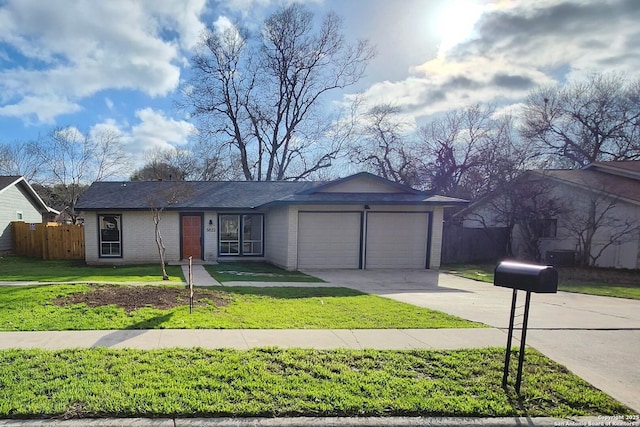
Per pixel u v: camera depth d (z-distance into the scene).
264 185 18.25
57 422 2.71
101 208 14.86
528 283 3.34
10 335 4.69
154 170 32.06
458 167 25.02
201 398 3.06
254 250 16.59
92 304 6.46
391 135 27.39
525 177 18.34
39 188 28.67
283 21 27.97
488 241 18.80
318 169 30.17
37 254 18.02
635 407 3.20
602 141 27.61
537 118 29.05
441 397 3.22
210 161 31.70
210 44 28.03
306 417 2.88
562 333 5.44
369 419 2.88
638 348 4.81
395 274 12.93
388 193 14.65
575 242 16.20
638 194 14.49
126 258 15.53
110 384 3.27
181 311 6.11
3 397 3.00
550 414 3.05
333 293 8.55
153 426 2.72
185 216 16.03
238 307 6.60
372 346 4.58
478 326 5.71
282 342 4.64
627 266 14.55
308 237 13.91
